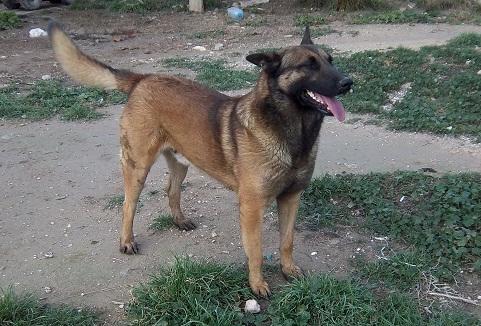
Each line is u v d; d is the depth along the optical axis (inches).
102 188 121.4
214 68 202.4
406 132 143.1
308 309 82.3
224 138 86.9
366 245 98.7
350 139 141.1
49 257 98.0
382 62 191.8
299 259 95.8
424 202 106.8
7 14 287.0
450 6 296.0
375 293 87.0
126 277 92.7
